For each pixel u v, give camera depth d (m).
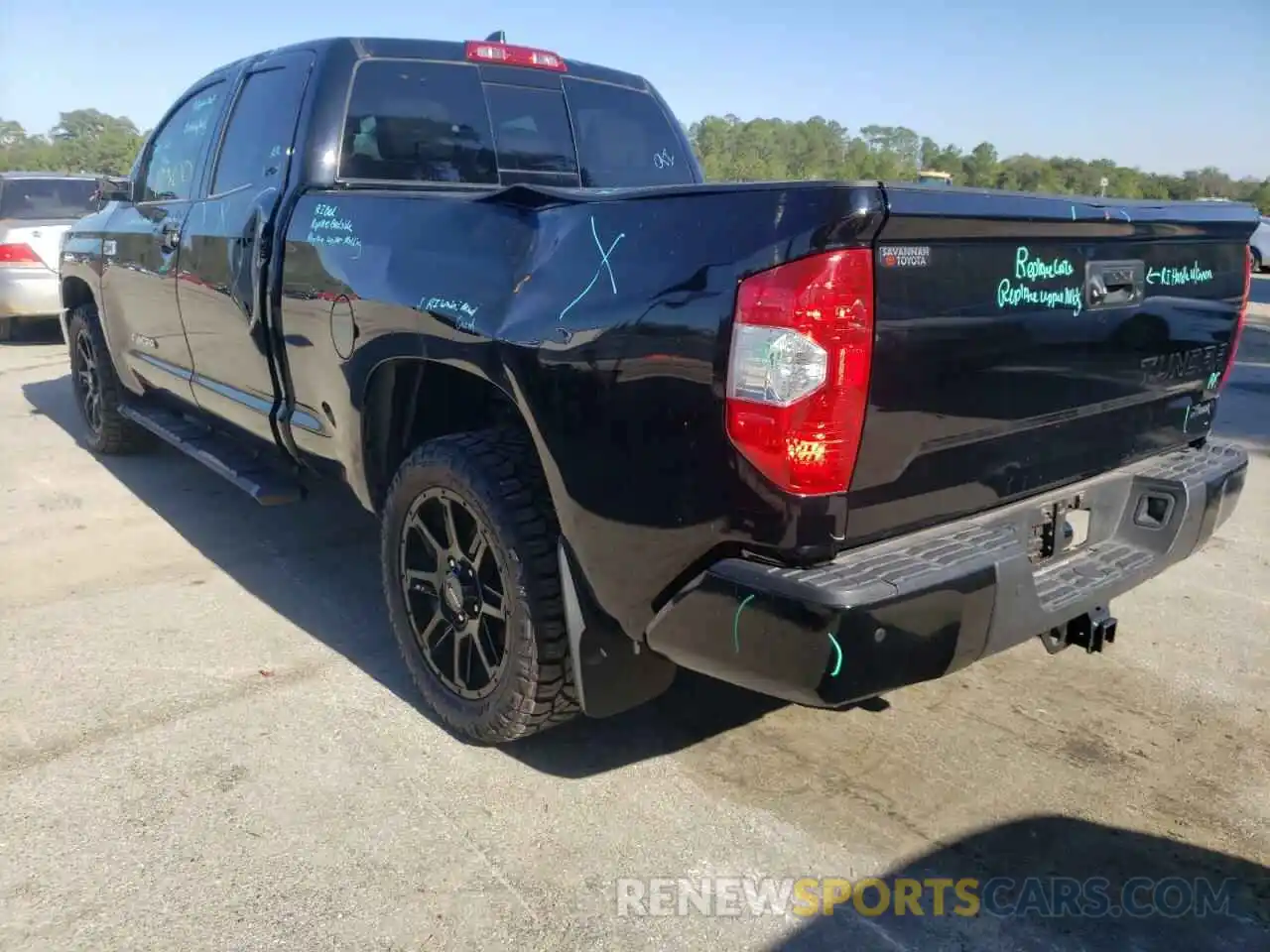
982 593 2.21
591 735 3.10
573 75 4.42
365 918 2.31
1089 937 2.30
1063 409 2.56
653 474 2.25
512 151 4.16
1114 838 2.64
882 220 1.97
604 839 2.61
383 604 4.08
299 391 3.58
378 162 3.78
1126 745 3.08
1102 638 2.74
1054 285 2.41
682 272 2.16
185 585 4.26
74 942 2.22
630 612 2.43
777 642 2.09
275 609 4.02
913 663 2.13
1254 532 5.06
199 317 4.26
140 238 4.83
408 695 3.34
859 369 2.03
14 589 4.19
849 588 2.04
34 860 2.49
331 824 2.65
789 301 1.99
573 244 2.43
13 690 3.33
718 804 2.76
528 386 2.46
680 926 2.31
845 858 2.55
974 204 2.12
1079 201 2.38
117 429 5.96
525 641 2.68
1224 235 2.96
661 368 2.19
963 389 2.25
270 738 3.06
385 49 3.83
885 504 2.20
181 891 2.39
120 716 3.18
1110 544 2.90
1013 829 2.67
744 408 2.06
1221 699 3.37
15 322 11.02
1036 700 3.34
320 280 3.27
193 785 2.81
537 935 2.28
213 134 4.36
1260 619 4.01
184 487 5.64
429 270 2.81
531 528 2.65
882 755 3.01
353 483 3.40
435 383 3.16
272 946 2.22
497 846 2.57
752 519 2.12
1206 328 3.03
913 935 2.30
